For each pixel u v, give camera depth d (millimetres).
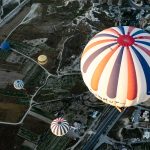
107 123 83438
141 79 67438
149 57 68188
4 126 83312
